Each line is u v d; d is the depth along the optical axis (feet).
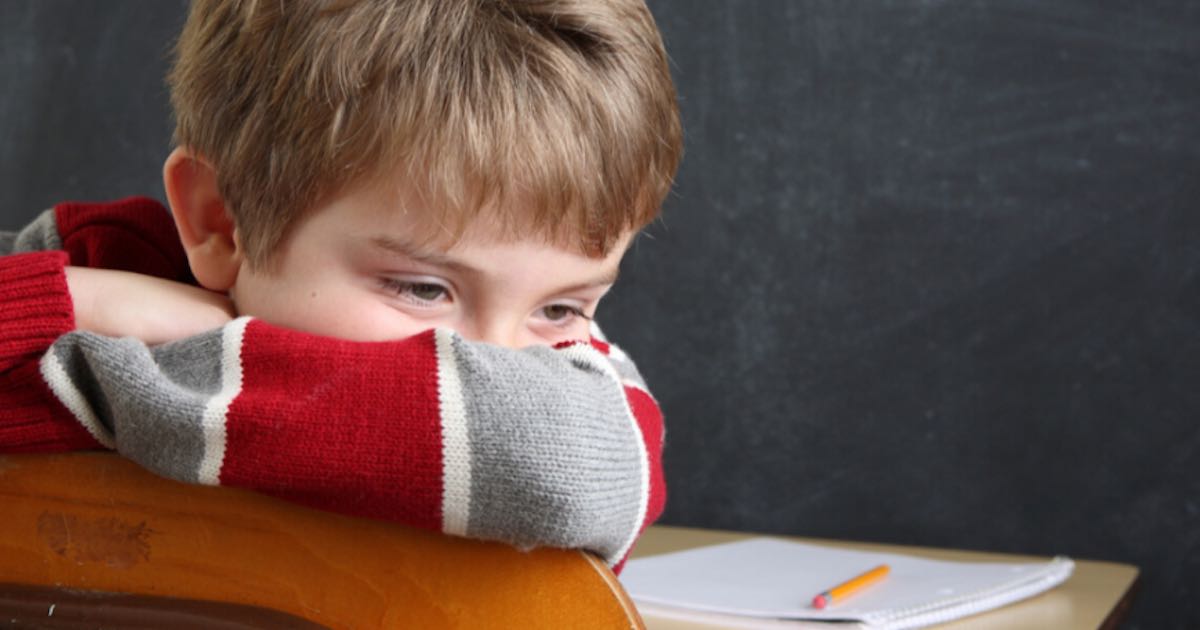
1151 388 5.07
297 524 1.98
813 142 5.44
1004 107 5.19
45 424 2.21
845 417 5.46
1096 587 3.95
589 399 2.01
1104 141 5.09
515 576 1.89
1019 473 5.23
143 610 2.06
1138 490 5.10
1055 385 5.18
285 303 2.43
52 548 2.17
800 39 5.43
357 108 2.26
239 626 1.99
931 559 4.35
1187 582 5.06
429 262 2.31
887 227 5.36
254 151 2.39
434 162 2.23
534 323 2.52
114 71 6.27
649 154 2.50
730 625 3.34
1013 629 3.36
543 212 2.29
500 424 1.90
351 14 2.30
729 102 5.54
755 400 5.58
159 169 6.22
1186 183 5.00
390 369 1.98
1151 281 5.06
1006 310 5.22
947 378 5.31
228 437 1.98
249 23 2.41
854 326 5.42
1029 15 5.15
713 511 5.66
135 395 2.05
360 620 1.95
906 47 5.29
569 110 2.33
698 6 5.56
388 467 1.90
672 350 5.68
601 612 1.84
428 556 1.92
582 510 1.88
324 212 2.32
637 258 5.71
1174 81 5.00
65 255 2.44
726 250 5.58
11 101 6.42
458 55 2.29
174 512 2.06
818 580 3.81
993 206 5.22
